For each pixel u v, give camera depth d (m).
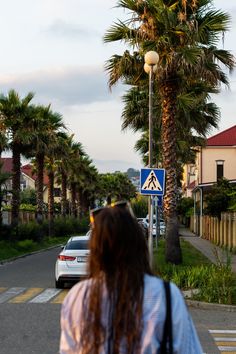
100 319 2.67
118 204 2.94
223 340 10.68
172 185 23.31
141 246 2.82
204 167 68.62
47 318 12.68
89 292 2.73
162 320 2.66
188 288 16.94
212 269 17.14
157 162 40.78
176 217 23.33
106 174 121.50
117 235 2.77
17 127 38.62
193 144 40.59
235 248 33.09
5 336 10.66
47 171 53.03
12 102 38.41
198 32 22.66
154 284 2.74
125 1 22.92
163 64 22.17
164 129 23.39
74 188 73.69
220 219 41.59
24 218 54.47
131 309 2.65
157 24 22.64
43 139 40.78
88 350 2.65
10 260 30.80
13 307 14.36
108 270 2.76
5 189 36.72
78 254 18.22
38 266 27.31
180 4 23.31
